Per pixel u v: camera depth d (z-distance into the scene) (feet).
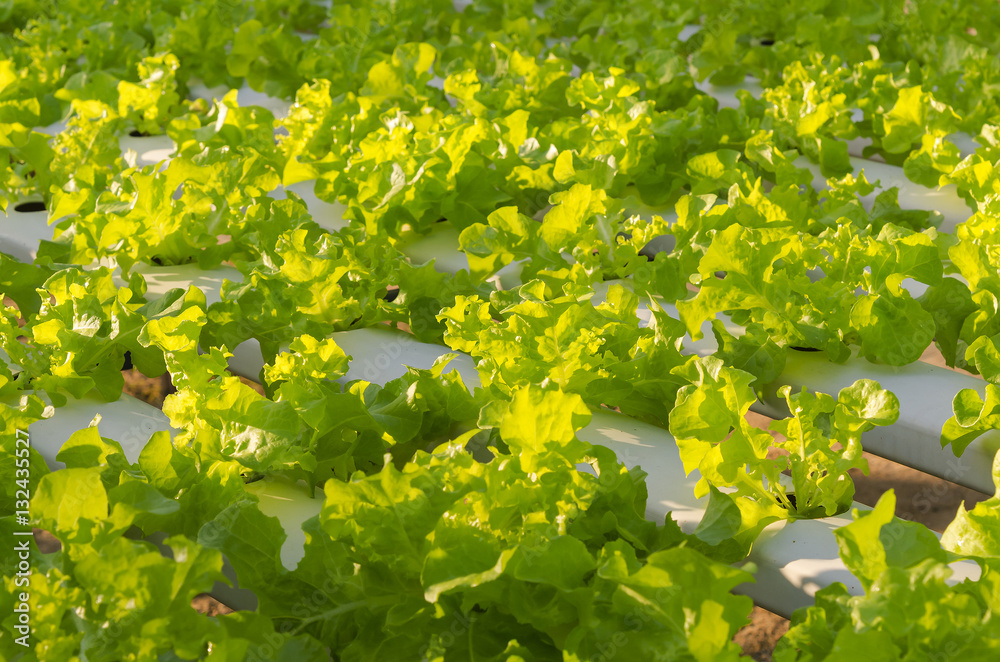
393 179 7.24
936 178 8.00
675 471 4.91
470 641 3.76
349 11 12.08
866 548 3.41
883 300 5.56
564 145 8.36
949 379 5.50
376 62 10.75
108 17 12.87
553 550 3.61
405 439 4.93
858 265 5.96
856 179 7.42
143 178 6.91
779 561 4.25
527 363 5.05
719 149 8.55
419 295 6.48
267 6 13.73
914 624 3.12
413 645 3.78
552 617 3.64
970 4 10.87
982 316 5.59
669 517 4.23
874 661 3.14
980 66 9.20
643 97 9.98
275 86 11.16
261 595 4.01
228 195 7.39
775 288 5.58
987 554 3.83
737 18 11.64
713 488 4.40
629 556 3.67
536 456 4.08
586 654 3.49
